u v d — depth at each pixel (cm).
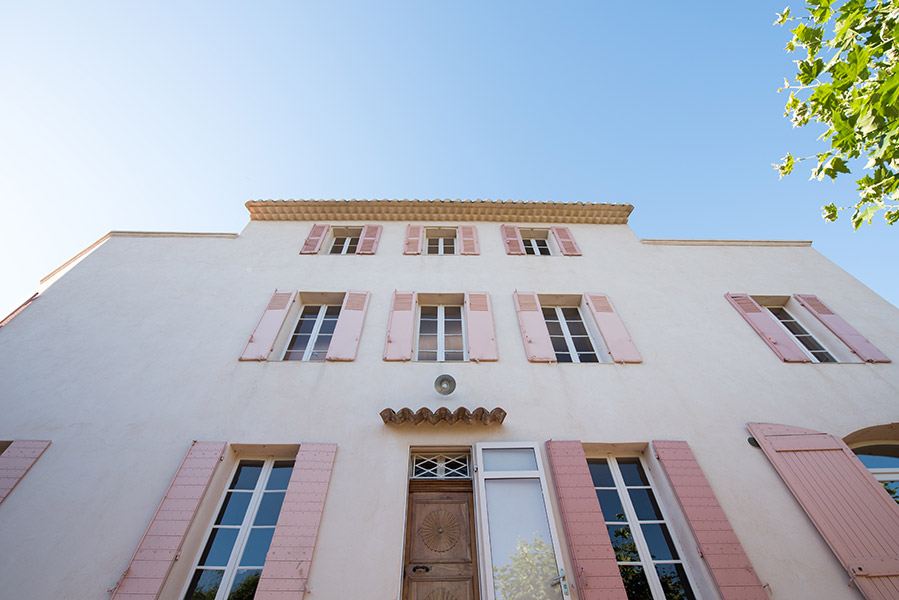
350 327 654
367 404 554
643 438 532
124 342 616
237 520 471
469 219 929
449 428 531
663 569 445
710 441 533
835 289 760
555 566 420
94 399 546
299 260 788
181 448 504
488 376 594
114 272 721
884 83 328
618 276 782
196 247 792
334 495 466
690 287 763
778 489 488
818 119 392
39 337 613
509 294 735
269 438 516
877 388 593
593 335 687
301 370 592
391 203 909
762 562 430
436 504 484
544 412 554
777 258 831
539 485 477
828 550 439
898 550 426
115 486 468
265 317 664
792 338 676
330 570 411
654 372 611
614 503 494
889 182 374
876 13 350
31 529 432
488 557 423
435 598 421
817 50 381
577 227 920
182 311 668
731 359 635
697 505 463
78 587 397
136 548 420
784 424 551
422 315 725
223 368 591
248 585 423
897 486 531
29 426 516
